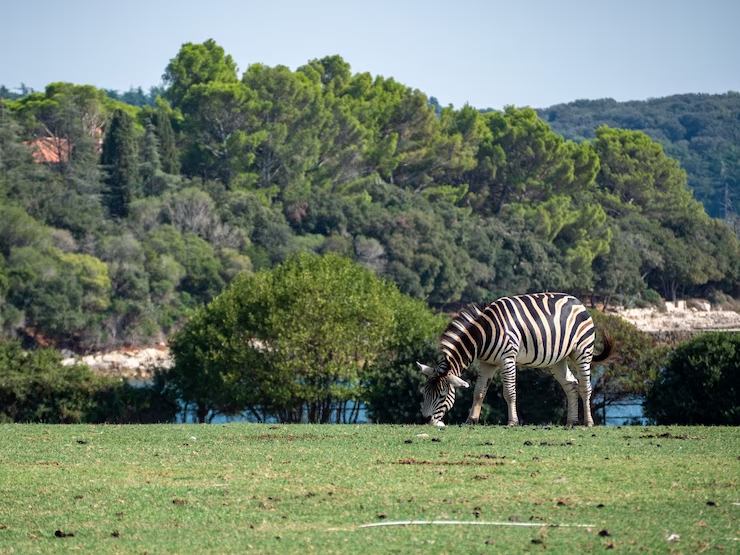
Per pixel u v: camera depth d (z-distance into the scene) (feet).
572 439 150.82
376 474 120.26
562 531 92.02
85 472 125.18
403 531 93.20
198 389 289.94
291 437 156.56
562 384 181.88
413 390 247.29
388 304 290.35
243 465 128.57
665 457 130.93
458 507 102.17
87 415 266.57
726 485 111.34
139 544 91.71
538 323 175.01
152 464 130.62
